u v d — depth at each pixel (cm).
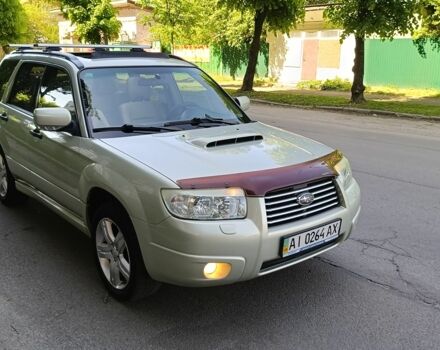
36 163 461
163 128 408
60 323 337
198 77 488
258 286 390
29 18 3566
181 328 332
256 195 309
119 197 332
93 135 387
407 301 368
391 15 1597
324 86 2388
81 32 3155
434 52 2097
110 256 367
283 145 381
